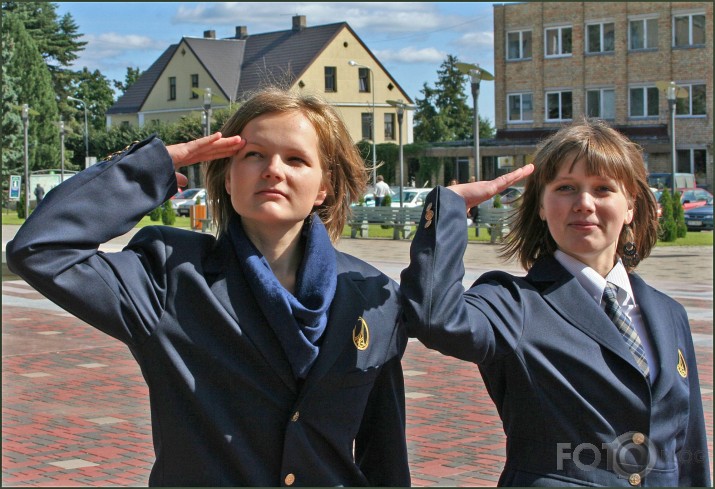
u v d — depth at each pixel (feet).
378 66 209.97
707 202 106.22
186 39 208.23
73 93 292.40
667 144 148.15
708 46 146.00
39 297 45.16
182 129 123.54
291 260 7.62
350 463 7.45
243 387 7.07
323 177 7.88
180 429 7.02
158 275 7.13
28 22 243.60
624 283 8.87
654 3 149.79
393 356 7.71
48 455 18.75
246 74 207.51
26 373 27.12
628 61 153.48
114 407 22.93
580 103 158.71
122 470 17.78
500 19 165.17
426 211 7.91
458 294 7.67
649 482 8.20
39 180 163.22
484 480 17.01
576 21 157.69
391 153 178.50
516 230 9.40
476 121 75.05
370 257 62.44
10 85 164.86
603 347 8.34
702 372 25.49
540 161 8.89
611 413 8.19
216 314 7.06
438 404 22.90
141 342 7.02
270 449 7.09
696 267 55.31
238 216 7.67
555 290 8.57
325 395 7.20
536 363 8.16
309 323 7.14
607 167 8.55
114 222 6.89
